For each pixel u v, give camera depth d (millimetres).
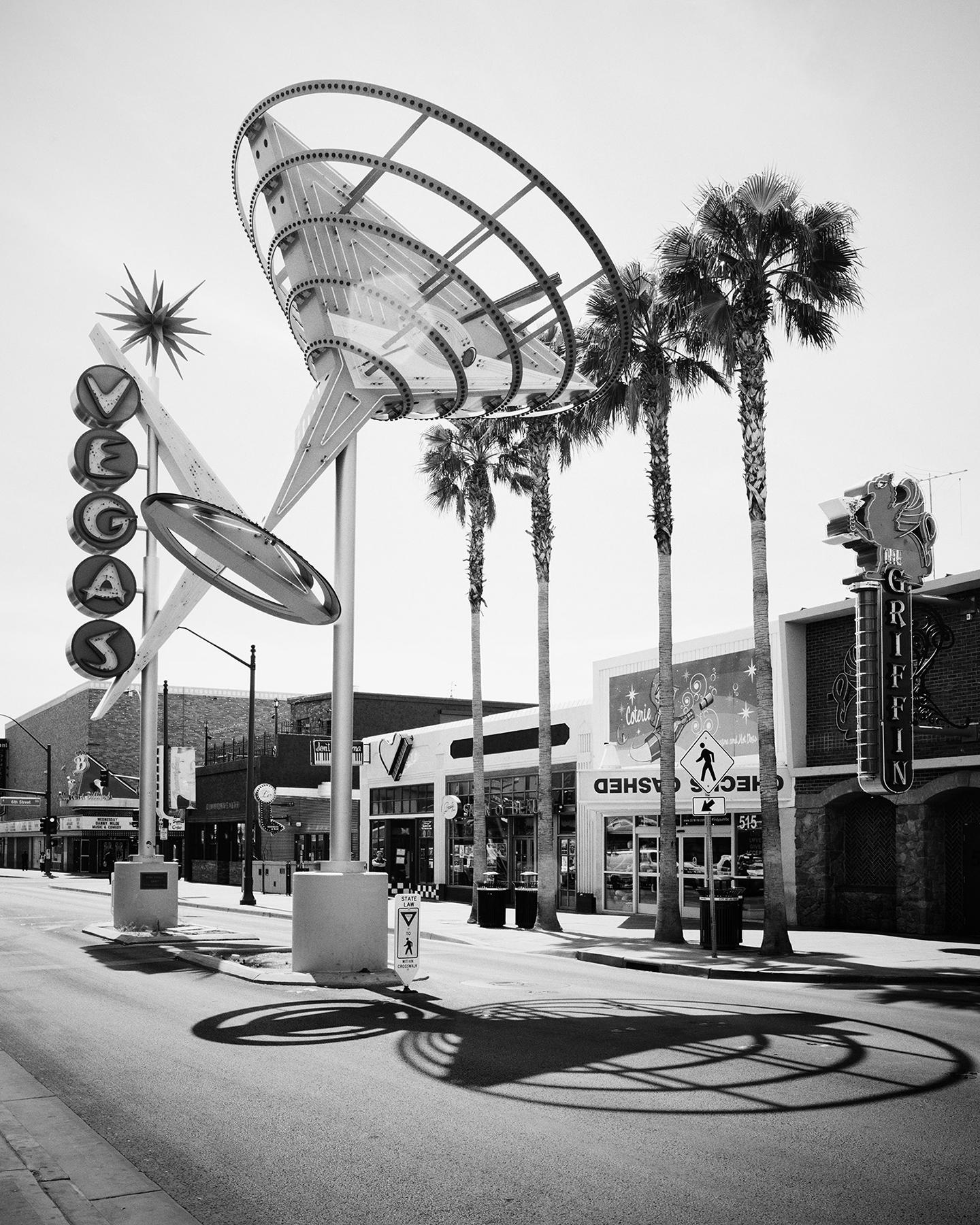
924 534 23453
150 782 24578
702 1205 5871
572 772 35938
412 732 47500
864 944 21984
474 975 16906
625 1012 12539
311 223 15602
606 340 24188
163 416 24438
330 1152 6941
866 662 22516
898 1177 6312
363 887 15688
